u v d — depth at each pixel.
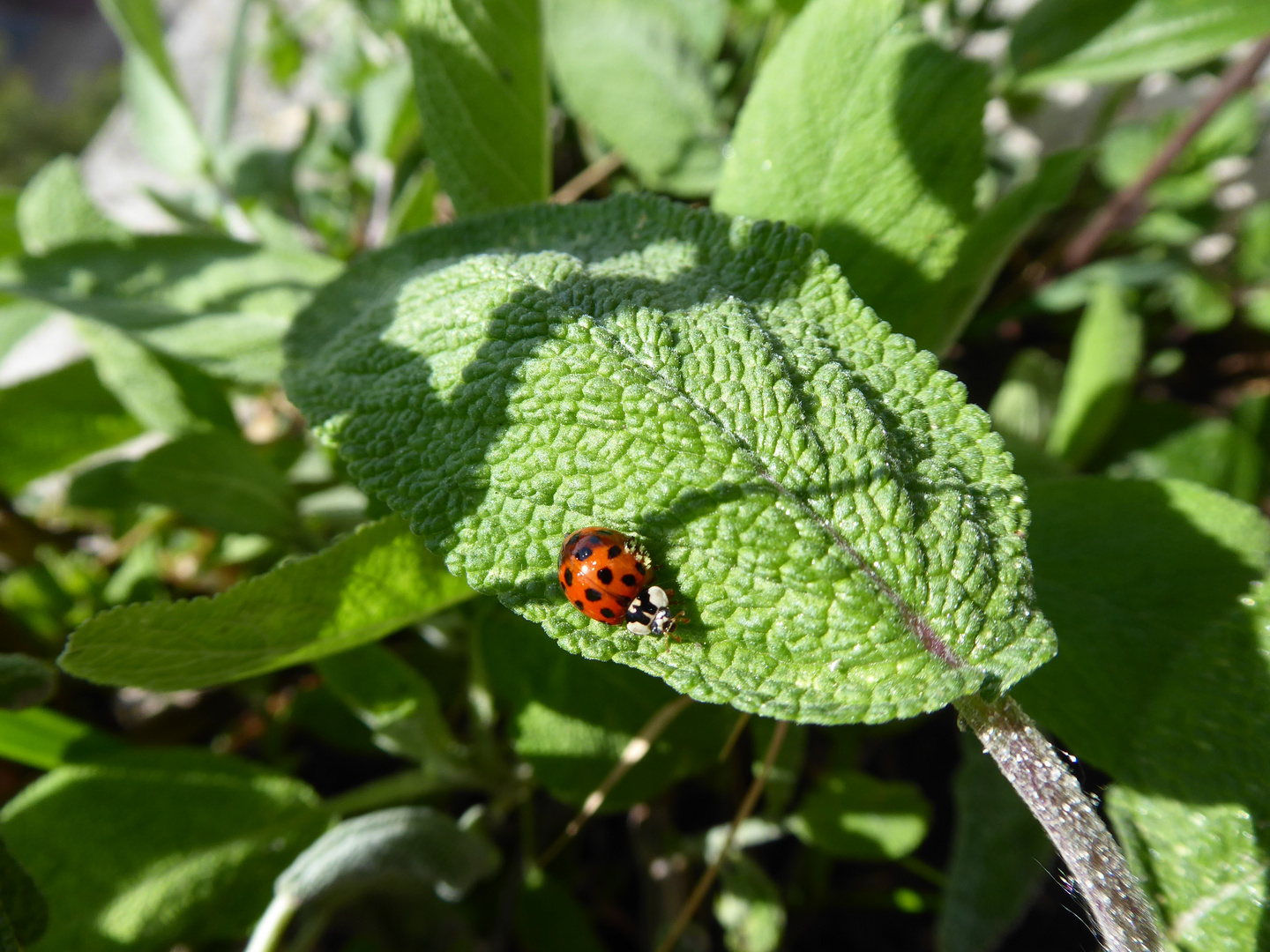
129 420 0.11
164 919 0.08
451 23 0.07
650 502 0.05
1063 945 0.09
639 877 0.10
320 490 0.11
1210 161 0.13
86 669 0.05
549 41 0.11
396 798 0.09
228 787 0.08
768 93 0.07
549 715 0.08
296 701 0.10
